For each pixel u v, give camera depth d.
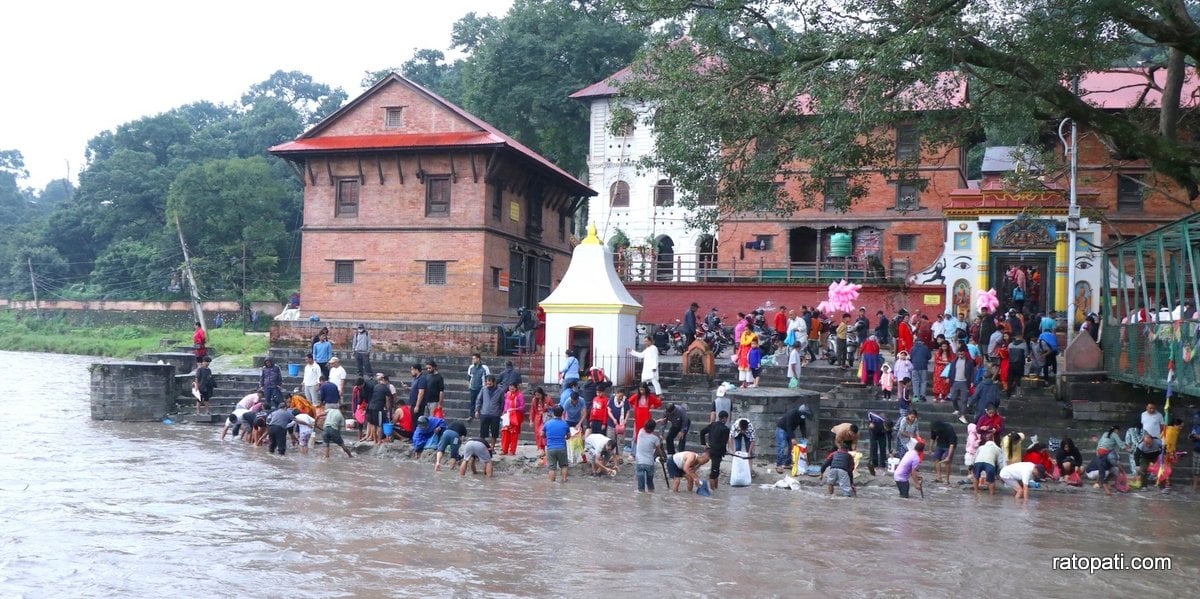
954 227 36.94
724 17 22.73
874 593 11.73
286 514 15.95
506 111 58.75
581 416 22.41
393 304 35.75
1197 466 20.75
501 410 23.39
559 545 14.04
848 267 40.72
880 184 43.62
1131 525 16.50
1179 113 25.84
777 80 22.92
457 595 11.28
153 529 14.63
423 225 35.53
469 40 69.50
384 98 36.53
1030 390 25.97
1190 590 12.21
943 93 23.48
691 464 19.25
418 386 23.64
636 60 25.30
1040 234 35.91
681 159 24.08
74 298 87.62
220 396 30.88
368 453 23.36
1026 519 16.91
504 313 37.09
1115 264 29.30
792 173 24.34
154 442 25.05
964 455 23.02
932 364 27.83
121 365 30.08
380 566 12.58
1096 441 23.20
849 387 27.44
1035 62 21.14
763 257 45.16
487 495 18.27
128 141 102.50
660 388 26.61
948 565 13.23
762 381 28.84
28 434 26.58
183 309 79.00
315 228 36.59
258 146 101.12
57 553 13.02
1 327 86.62
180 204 79.81
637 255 46.47
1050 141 38.19
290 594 11.20
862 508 17.75
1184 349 19.25
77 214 96.50
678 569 12.70
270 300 77.75
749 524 15.95
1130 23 19.17
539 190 40.34
